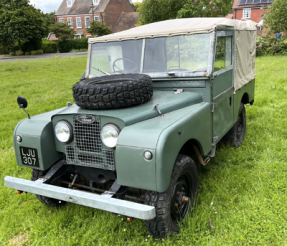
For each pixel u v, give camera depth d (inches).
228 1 776.3
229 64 152.6
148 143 86.7
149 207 85.4
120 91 101.5
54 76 569.6
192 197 116.7
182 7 757.9
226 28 140.6
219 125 139.6
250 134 205.5
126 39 138.3
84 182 121.8
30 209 132.3
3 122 271.6
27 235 117.7
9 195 148.6
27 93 404.5
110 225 115.1
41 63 856.9
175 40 128.3
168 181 89.4
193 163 112.0
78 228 116.7
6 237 117.3
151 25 148.6
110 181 115.2
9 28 1531.7
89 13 1881.2
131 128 93.1
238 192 132.5
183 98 118.1
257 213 115.9
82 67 722.8
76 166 116.2
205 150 120.9
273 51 776.3
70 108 112.9
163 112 107.0
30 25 1584.6
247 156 169.6
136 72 137.0
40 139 108.5
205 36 124.2
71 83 480.7
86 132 103.1
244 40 178.2
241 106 187.5
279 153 168.2
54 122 110.5
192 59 125.6
